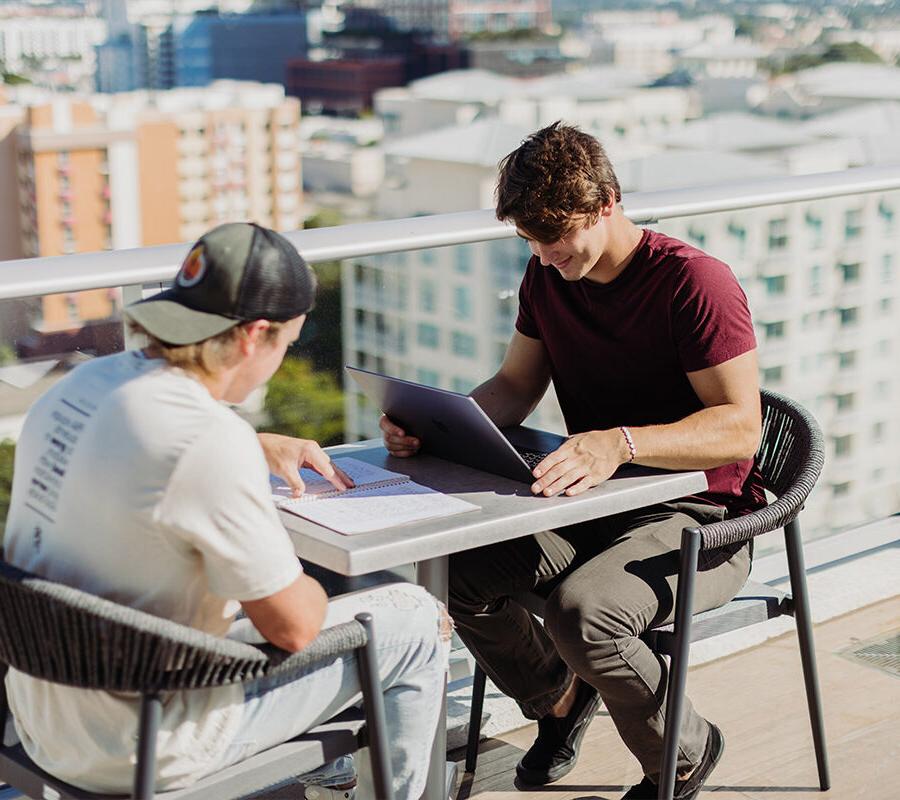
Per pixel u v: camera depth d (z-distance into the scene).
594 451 2.11
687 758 2.30
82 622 1.49
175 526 1.55
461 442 2.16
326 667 1.80
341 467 2.18
